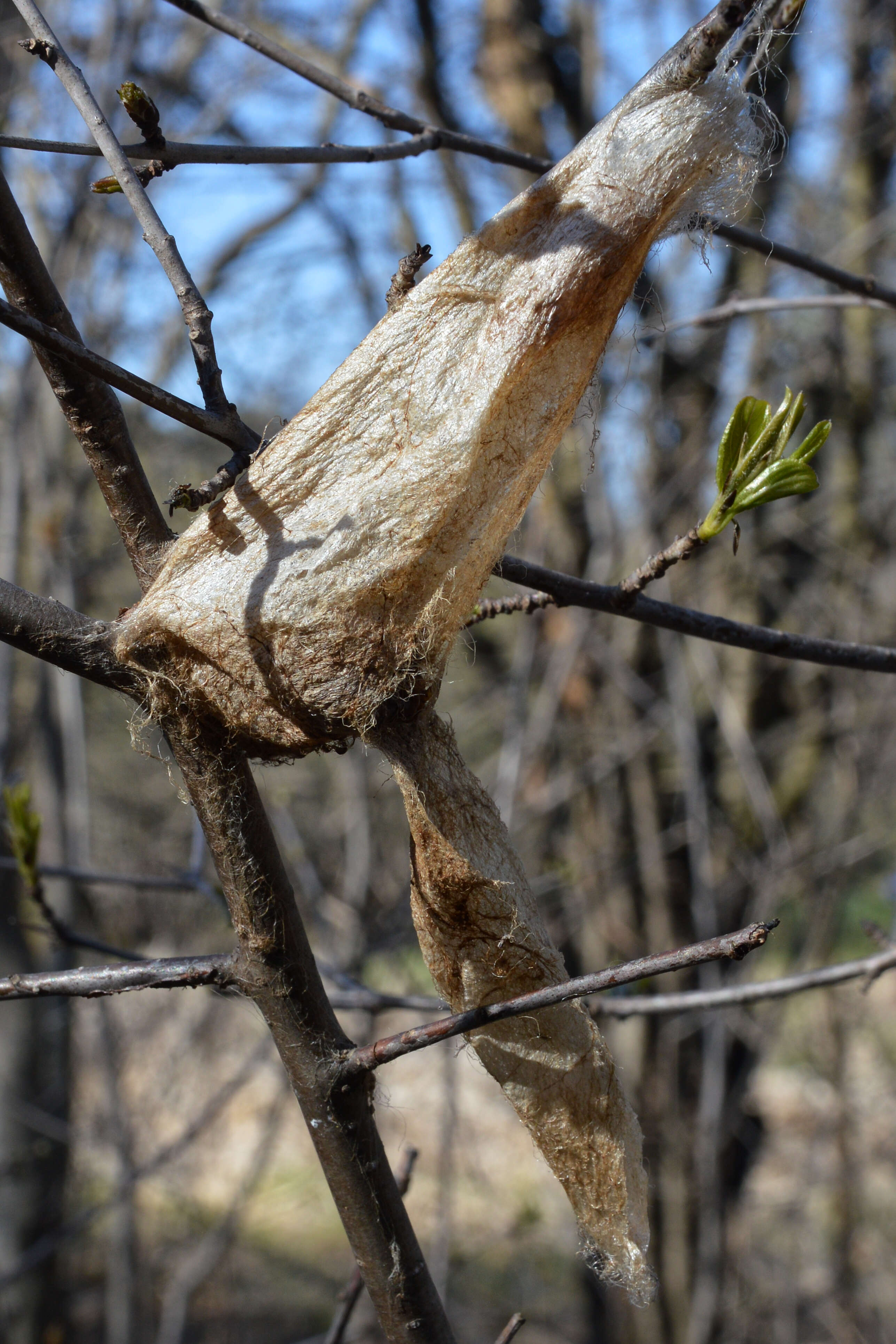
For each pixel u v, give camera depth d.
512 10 5.07
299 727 1.17
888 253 5.58
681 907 5.00
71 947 2.11
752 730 5.24
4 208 1.15
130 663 1.19
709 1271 4.36
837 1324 5.32
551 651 5.02
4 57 4.75
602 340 1.19
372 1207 1.27
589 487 4.82
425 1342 1.28
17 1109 4.74
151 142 1.37
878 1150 5.78
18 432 4.17
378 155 1.75
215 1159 6.77
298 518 1.16
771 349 5.11
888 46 5.42
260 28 5.66
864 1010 5.44
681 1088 4.93
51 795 4.57
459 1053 1.36
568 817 5.50
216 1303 6.17
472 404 1.15
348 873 4.63
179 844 6.46
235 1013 6.42
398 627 1.15
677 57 1.15
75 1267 6.15
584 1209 1.24
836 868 4.98
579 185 1.17
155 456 5.62
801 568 5.47
